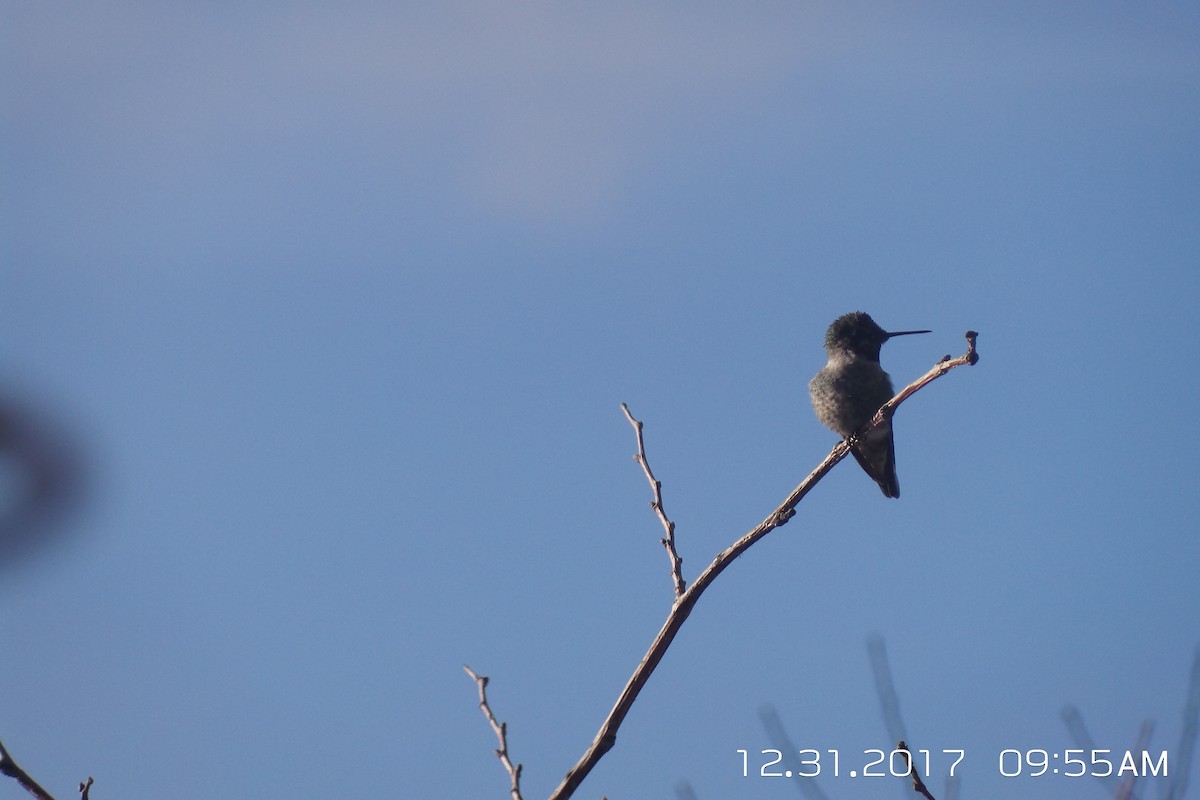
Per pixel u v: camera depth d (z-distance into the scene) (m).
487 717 8.59
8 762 7.58
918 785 7.45
